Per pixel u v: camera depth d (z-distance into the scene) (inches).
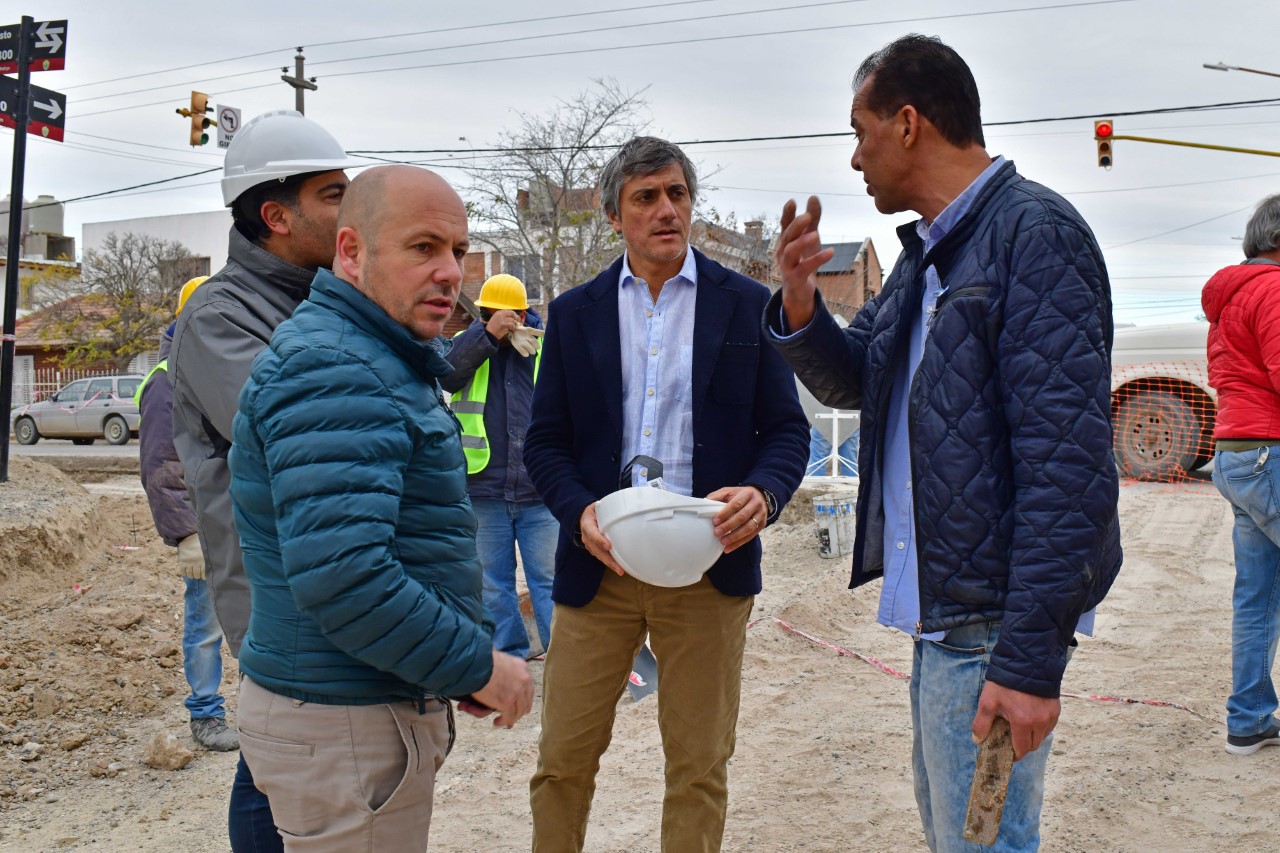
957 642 91.1
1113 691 214.4
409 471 83.4
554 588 122.0
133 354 1518.2
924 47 94.6
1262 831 148.3
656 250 119.0
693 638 118.9
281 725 83.4
